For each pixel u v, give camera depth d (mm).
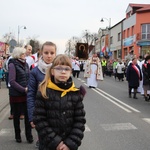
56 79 3395
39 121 3346
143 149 6137
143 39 42531
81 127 3400
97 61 19391
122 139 6875
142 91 14828
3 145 6367
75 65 29188
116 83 23422
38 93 3404
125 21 50969
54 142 3270
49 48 5277
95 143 6539
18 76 6246
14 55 6289
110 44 62812
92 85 19219
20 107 6398
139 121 8844
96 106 11602
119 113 10141
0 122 8617
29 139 6523
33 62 7996
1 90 16125
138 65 14297
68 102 3369
